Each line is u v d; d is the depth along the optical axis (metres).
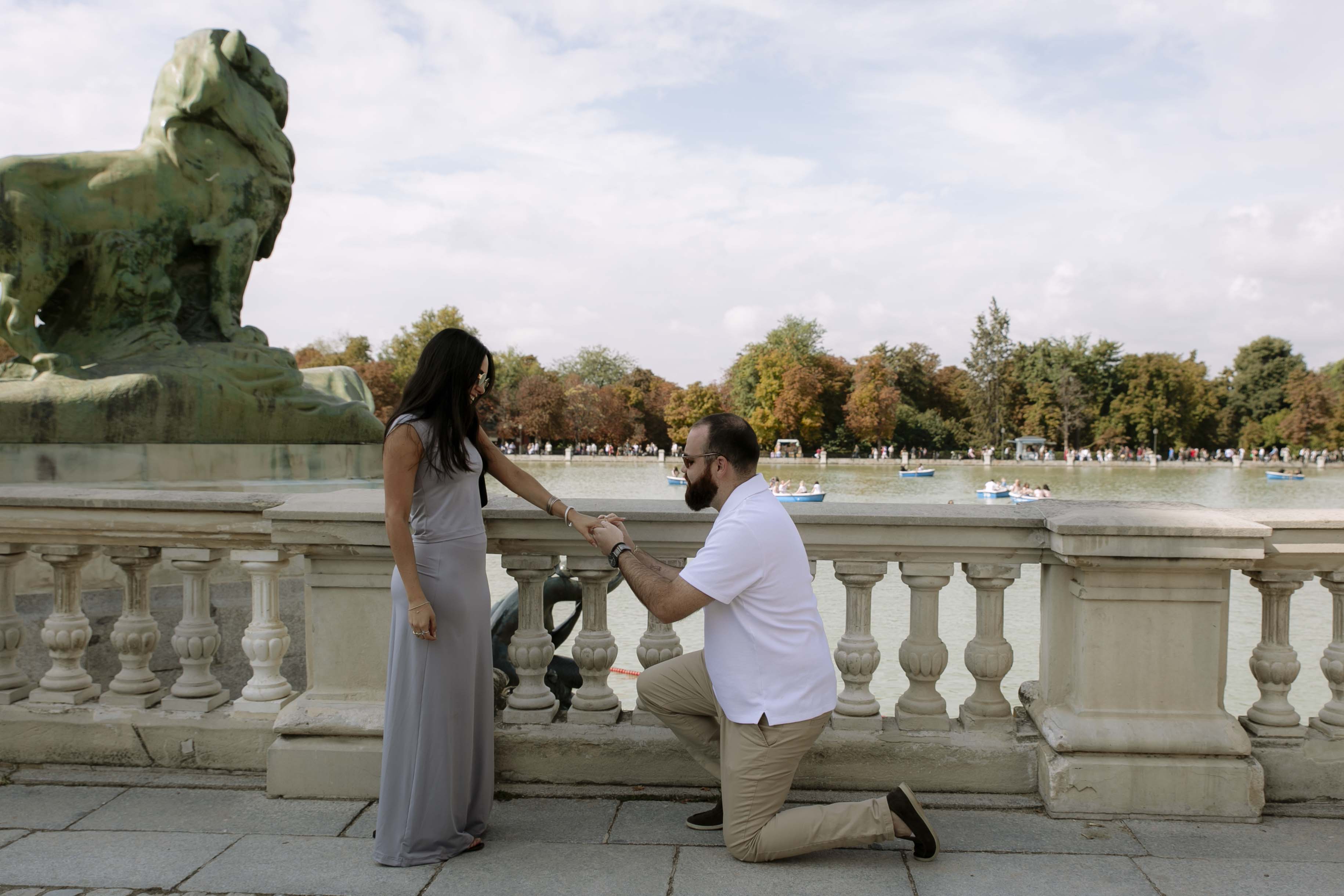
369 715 3.40
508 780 3.52
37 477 6.36
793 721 2.80
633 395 107.38
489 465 3.14
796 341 99.44
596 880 2.77
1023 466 81.06
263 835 3.07
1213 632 3.29
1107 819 3.22
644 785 3.49
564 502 3.19
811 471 70.19
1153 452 95.56
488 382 2.99
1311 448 93.81
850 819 2.81
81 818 3.20
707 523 3.38
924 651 3.46
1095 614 3.28
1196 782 3.22
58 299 7.50
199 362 7.23
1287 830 3.15
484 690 3.07
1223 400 108.62
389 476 2.77
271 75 8.16
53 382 6.56
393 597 2.89
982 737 3.44
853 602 3.49
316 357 93.81
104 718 3.63
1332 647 3.44
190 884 2.71
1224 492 46.50
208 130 7.72
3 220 6.80
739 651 2.83
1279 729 3.42
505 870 2.83
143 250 7.38
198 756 3.61
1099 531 3.17
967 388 102.94
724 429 2.86
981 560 3.43
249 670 5.46
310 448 7.69
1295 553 3.29
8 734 3.64
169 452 6.84
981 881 2.76
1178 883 2.75
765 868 2.85
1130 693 3.29
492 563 15.80
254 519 3.55
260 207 8.00
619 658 10.74
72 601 3.72
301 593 5.76
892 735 3.44
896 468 75.81
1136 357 97.81
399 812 2.85
